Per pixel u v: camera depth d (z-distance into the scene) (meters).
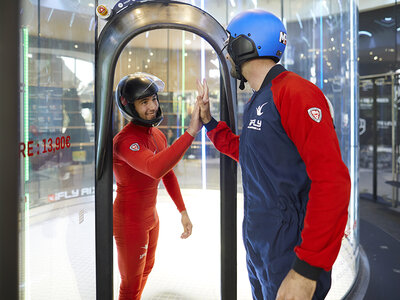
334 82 2.91
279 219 1.00
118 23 1.30
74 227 1.33
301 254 0.83
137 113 1.44
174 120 3.99
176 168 4.06
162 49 3.67
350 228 2.75
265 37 1.05
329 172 0.83
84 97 1.31
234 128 1.46
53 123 1.14
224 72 1.42
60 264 1.24
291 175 0.98
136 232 1.52
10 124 0.71
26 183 1.02
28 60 0.94
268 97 1.00
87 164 1.39
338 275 2.53
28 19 0.93
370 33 5.79
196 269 2.25
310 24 2.93
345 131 2.90
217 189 4.02
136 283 1.56
